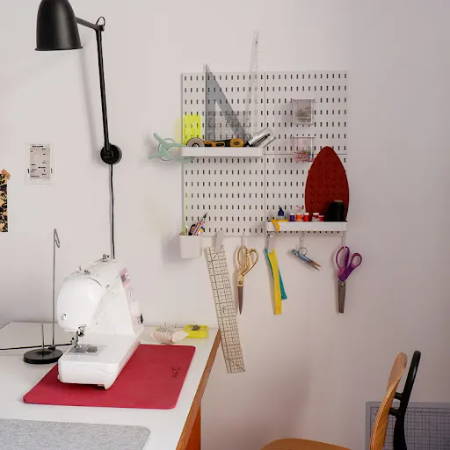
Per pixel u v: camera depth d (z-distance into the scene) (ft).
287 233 7.44
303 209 7.39
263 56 7.27
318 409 7.70
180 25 7.30
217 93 7.34
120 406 4.81
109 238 7.65
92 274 5.39
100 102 7.48
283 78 7.27
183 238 7.14
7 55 7.52
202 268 7.58
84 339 5.69
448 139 7.19
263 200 7.42
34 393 5.07
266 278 7.54
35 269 7.79
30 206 7.70
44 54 7.48
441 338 7.47
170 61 7.36
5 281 7.84
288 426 7.75
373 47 7.15
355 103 7.23
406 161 7.26
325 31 7.18
